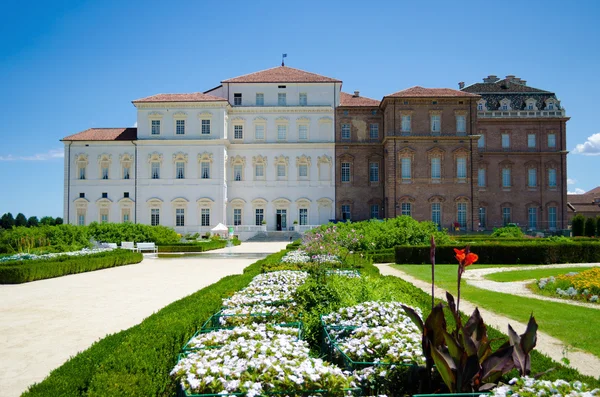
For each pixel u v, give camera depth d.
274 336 8.28
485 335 6.54
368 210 74.62
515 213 75.44
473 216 68.25
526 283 20.67
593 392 5.32
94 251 34.16
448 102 69.25
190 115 73.06
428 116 69.31
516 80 82.38
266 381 6.16
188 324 9.20
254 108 75.25
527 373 6.13
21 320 14.38
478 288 19.39
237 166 75.56
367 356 7.41
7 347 11.36
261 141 75.44
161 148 72.94
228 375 6.26
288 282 14.45
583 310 14.47
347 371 6.91
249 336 8.18
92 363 7.90
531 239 40.91
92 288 21.41
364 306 9.84
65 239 40.31
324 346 9.16
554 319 13.23
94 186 73.25
